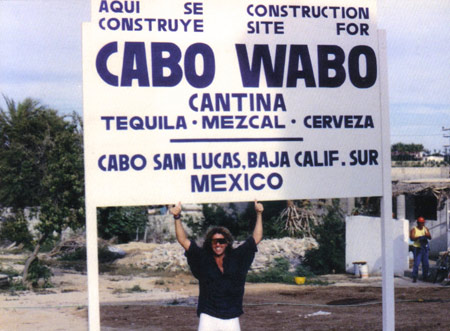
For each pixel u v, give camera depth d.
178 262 23.91
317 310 13.61
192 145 6.97
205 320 6.13
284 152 7.25
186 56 7.00
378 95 7.57
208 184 7.00
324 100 7.39
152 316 13.01
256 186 7.14
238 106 7.12
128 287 18.61
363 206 27.27
